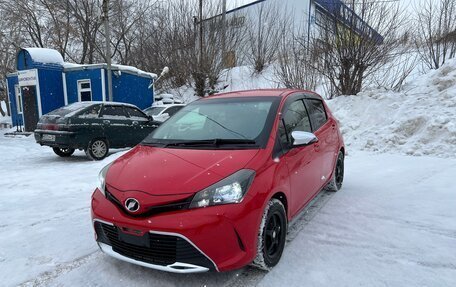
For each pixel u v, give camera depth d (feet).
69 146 27.35
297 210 12.00
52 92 52.90
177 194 8.66
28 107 52.26
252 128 11.40
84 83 53.72
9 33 78.84
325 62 40.91
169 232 8.36
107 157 29.25
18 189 19.33
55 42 79.61
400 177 19.72
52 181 21.15
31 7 77.10
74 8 74.84
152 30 74.74
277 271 9.88
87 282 9.56
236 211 8.68
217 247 8.49
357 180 19.62
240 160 9.71
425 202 15.23
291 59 44.91
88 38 75.77
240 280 9.46
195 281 9.45
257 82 63.62
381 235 12.07
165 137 12.42
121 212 9.10
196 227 8.30
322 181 14.93
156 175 9.39
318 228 12.85
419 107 31.65
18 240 12.37
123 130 30.76
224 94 14.75
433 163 22.76
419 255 10.58
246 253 8.92
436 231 12.25
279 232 10.39
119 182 9.65
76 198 17.52
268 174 9.77
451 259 10.29
